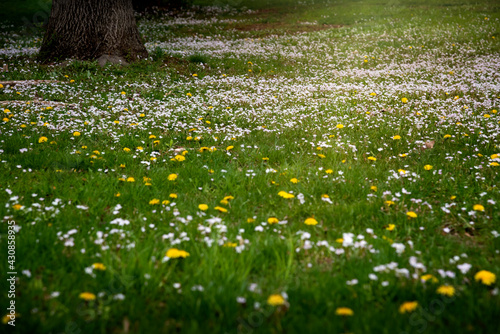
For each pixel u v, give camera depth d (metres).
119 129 6.39
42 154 5.02
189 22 26.91
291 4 34.53
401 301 2.43
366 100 8.95
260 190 4.33
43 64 11.70
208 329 2.10
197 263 2.81
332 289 2.50
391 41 18.78
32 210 3.48
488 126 6.72
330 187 4.38
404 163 5.37
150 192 4.12
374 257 2.91
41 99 8.24
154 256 2.81
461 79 10.98
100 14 11.62
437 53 15.80
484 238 3.41
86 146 5.52
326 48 18.02
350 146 5.79
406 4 30.73
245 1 35.78
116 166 4.86
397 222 3.62
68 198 3.88
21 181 4.17
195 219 3.53
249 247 3.03
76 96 8.57
